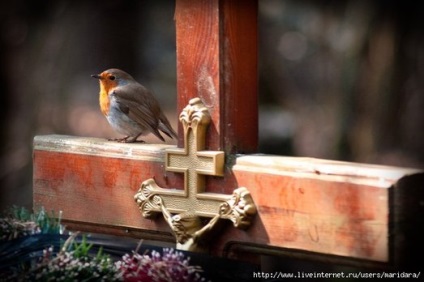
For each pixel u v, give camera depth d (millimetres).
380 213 4930
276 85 16078
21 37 15719
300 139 15266
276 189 5398
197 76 5754
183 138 5852
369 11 14266
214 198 5645
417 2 13906
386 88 14320
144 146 6098
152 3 18031
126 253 5812
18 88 15578
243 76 5746
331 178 5145
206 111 5699
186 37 5777
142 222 6090
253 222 5539
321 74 15484
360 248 5031
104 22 17578
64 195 6473
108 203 6246
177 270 5438
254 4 5773
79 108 16875
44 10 15984
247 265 5707
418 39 14031
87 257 5418
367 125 14492
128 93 9641
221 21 5637
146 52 18141
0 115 15344
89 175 6328
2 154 15172
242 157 5602
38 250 5543
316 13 15375
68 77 16547
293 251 5387
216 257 5656
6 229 5754
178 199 5828
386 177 4918
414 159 14234
